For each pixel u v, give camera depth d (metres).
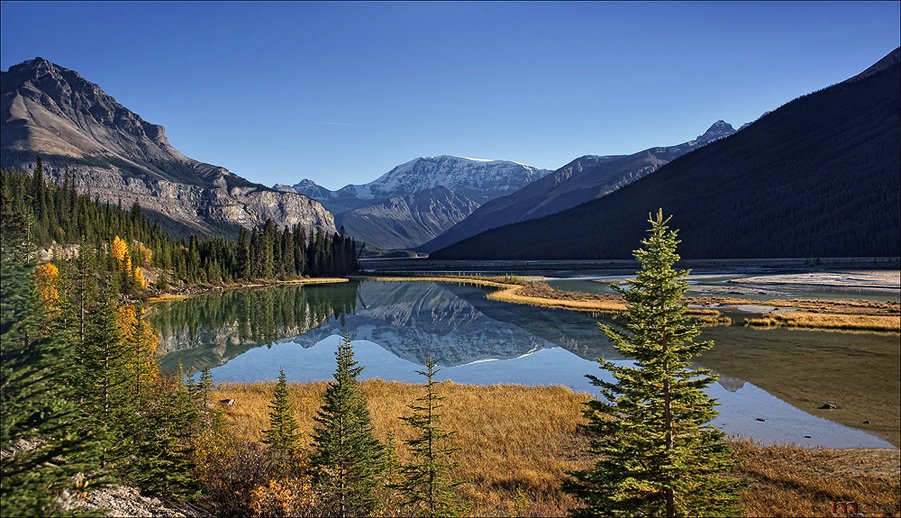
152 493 14.61
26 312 9.40
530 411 27.22
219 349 52.78
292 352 51.19
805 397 28.77
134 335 23.25
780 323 52.78
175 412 18.42
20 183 103.25
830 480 17.48
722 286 103.31
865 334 46.78
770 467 18.88
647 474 11.51
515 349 49.56
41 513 8.46
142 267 111.44
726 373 34.19
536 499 17.28
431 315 75.81
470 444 22.69
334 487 14.81
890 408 26.58
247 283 139.88
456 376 39.47
